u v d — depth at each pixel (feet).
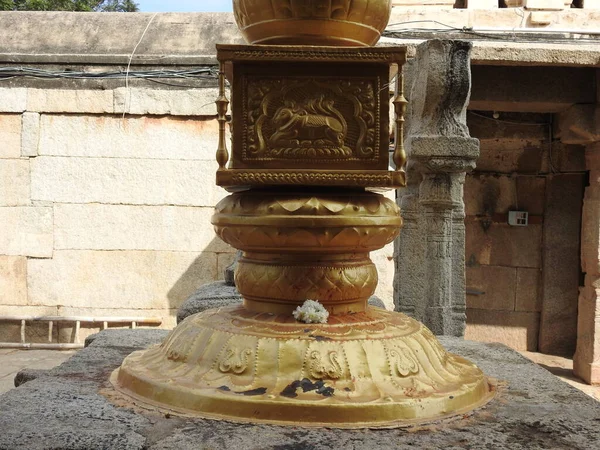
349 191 5.84
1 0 33.83
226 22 21.04
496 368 7.06
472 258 22.50
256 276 5.88
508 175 22.26
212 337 5.65
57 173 20.13
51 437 4.52
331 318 5.80
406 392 5.16
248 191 5.94
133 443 4.43
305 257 5.78
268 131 5.54
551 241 21.97
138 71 19.98
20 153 20.08
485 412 5.32
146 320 20.20
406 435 4.68
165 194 20.20
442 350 6.14
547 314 22.06
